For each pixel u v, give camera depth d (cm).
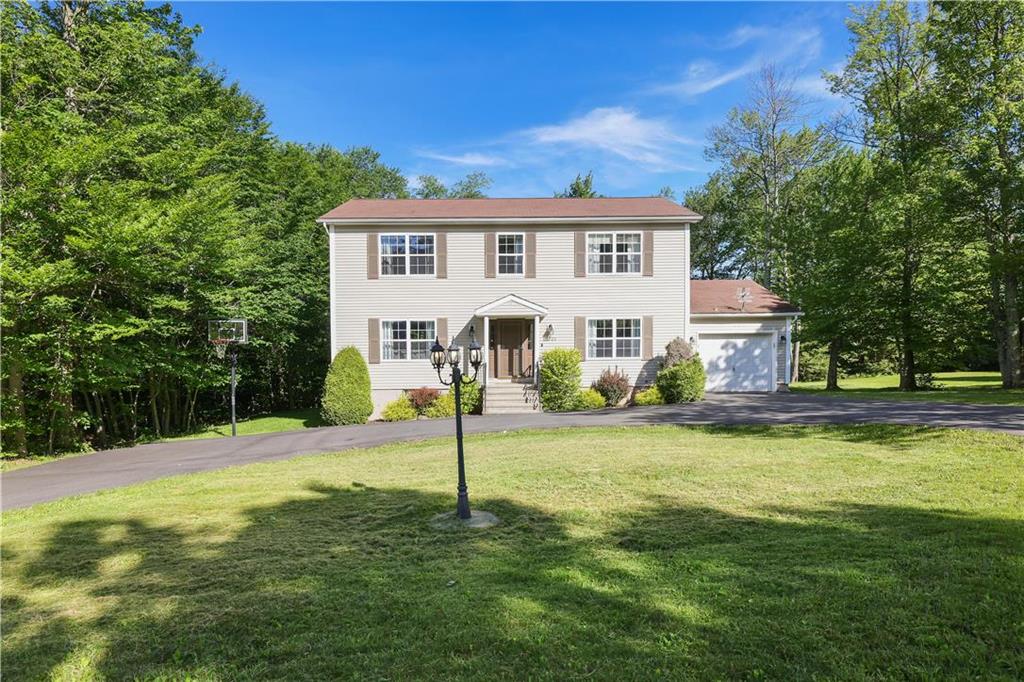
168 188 1445
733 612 333
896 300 2122
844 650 287
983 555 409
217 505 646
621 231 1762
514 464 822
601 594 365
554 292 1761
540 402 1653
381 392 1742
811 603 339
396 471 827
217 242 1479
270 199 2333
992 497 574
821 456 809
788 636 302
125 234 1180
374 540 503
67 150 1147
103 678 287
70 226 1193
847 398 1571
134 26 1498
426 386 1742
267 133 2530
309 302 2338
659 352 1764
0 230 1142
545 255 1764
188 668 292
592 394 1650
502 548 472
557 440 1044
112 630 338
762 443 934
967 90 1838
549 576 400
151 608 367
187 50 2133
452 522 551
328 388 1588
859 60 2197
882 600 340
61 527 570
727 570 400
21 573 439
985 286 2033
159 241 1302
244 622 342
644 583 381
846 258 2159
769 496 612
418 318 1750
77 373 1280
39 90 1390
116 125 1403
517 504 611
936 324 2105
